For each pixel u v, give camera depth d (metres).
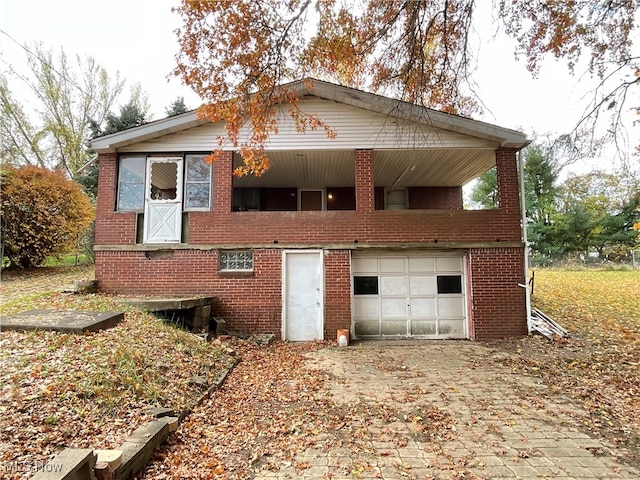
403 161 10.71
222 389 5.54
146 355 5.31
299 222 9.46
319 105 9.55
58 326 5.28
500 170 9.49
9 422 3.05
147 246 9.24
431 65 6.88
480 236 9.42
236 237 9.38
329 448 3.91
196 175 9.50
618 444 3.97
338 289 9.36
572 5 6.43
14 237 13.20
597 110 7.09
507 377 6.25
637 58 6.88
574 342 8.15
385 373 6.56
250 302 9.28
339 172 11.93
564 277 16.81
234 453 3.77
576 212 24.77
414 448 3.90
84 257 18.14
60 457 2.57
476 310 9.27
